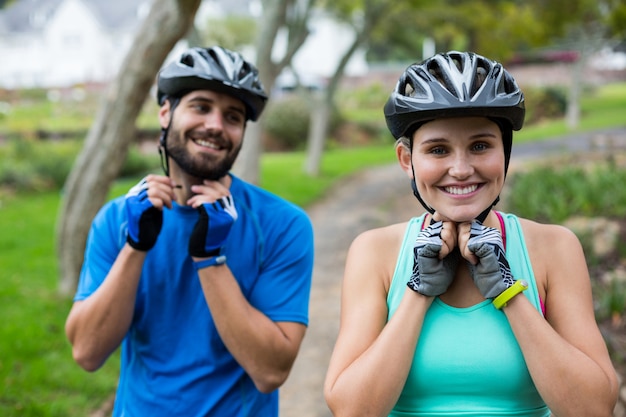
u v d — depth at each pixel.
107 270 2.43
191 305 2.35
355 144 27.62
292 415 4.52
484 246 1.70
